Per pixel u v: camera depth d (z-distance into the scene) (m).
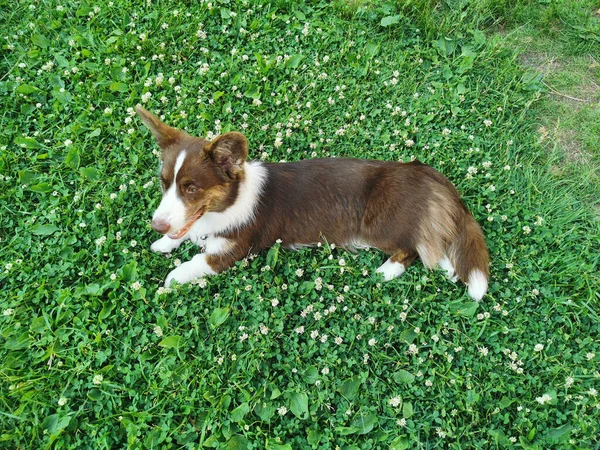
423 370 0.87
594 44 1.36
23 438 0.78
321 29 1.33
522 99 1.26
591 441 0.82
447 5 1.43
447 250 0.94
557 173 1.17
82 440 0.79
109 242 0.97
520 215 1.08
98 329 0.88
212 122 1.16
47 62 1.24
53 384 0.83
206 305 0.92
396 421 0.82
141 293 0.90
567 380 0.85
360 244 0.99
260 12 1.36
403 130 1.17
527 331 0.92
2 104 1.17
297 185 0.95
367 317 0.92
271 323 0.90
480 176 1.11
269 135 1.14
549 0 1.43
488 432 0.82
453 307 0.93
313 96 1.22
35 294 0.92
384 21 1.34
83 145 1.10
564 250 1.03
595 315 0.94
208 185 0.85
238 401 0.83
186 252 1.00
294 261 0.97
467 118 1.21
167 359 0.86
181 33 1.30
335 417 0.83
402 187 0.93
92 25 1.31
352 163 0.97
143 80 1.21
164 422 0.80
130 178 1.07
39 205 1.04
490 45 1.33
